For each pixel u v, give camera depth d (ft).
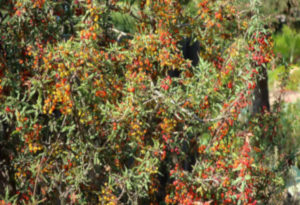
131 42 11.64
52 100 10.07
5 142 11.56
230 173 11.35
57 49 10.02
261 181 12.89
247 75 11.00
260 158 13.35
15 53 11.30
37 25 11.34
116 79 10.72
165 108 10.87
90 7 10.86
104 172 11.36
